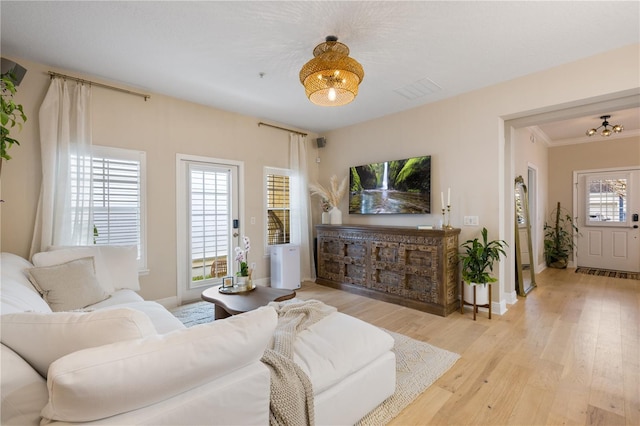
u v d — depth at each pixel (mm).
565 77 2898
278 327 1736
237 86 3430
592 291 4281
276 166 4887
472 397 1887
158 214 3629
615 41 2523
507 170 3686
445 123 3799
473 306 3295
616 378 2062
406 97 3750
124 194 3371
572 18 2209
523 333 2838
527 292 4234
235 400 1011
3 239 2699
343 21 2246
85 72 3055
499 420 1684
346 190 5047
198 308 3645
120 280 2795
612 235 5742
